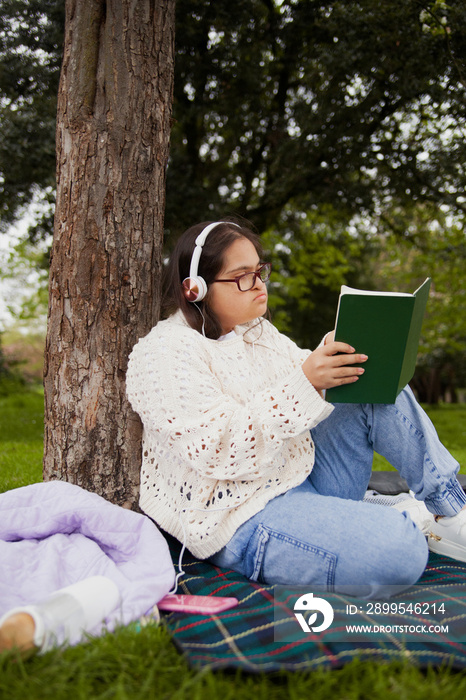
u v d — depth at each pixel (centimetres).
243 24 522
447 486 188
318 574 157
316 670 122
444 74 459
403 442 189
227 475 169
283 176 622
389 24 447
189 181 621
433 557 198
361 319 163
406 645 133
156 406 178
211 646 134
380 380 170
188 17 498
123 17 217
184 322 202
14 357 1330
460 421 881
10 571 156
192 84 574
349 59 474
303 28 534
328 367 166
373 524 155
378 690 115
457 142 524
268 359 210
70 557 165
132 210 219
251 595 158
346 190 624
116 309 215
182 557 193
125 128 217
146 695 116
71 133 215
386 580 152
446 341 1366
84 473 214
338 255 1081
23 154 504
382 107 535
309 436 195
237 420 168
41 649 126
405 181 592
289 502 171
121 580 156
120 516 176
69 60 219
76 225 213
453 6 424
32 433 628
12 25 461
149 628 140
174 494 188
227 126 643
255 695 115
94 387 214
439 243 812
